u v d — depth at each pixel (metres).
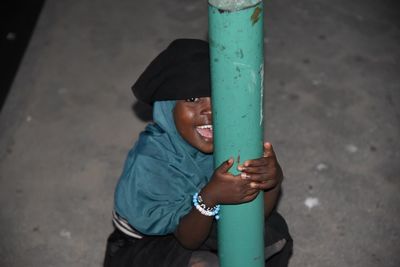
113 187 4.05
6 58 5.12
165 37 5.38
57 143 4.38
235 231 2.42
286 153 4.22
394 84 4.79
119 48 5.28
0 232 3.77
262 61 2.07
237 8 1.93
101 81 4.93
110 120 4.56
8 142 4.41
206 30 5.43
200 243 2.54
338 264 3.51
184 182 2.57
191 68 2.36
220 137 2.21
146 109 4.64
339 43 5.22
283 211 3.83
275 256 2.82
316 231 3.70
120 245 2.74
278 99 4.66
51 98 4.78
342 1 5.71
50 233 3.76
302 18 5.51
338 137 4.33
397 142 4.28
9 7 5.59
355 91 4.72
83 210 3.90
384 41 5.24
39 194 4.01
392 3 5.68
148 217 2.54
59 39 5.39
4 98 4.80
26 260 3.61
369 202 3.86
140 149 2.60
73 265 3.59
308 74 4.90
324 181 4.01
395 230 3.68
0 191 4.03
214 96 2.13
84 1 5.81
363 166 4.11
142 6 5.75
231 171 2.27
